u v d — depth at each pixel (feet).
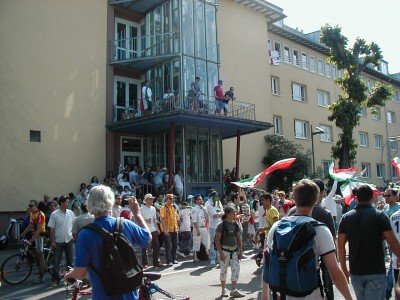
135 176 62.28
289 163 37.96
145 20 75.10
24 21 60.18
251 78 89.25
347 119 87.66
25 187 57.11
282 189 84.99
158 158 69.31
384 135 140.56
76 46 65.00
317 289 10.35
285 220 11.05
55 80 62.03
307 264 10.18
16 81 58.39
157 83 71.20
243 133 74.59
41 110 60.08
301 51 110.11
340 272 10.22
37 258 33.30
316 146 108.17
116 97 71.20
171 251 40.81
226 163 81.25
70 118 62.85
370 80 140.05
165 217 40.68
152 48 72.74
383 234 15.51
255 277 31.96
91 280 10.77
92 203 11.25
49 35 62.34
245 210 51.34
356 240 15.65
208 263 41.04
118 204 35.14
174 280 31.63
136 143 71.87
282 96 101.09
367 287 15.39
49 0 62.90
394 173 141.59
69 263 32.14
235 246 26.20
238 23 88.58
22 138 57.88
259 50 92.32
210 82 72.02
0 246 50.14
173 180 62.39
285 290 10.12
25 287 30.71
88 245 10.70
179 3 68.90
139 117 62.13
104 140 66.28
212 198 45.83
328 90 116.06
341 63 90.33
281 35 103.96
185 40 68.69
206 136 69.21
